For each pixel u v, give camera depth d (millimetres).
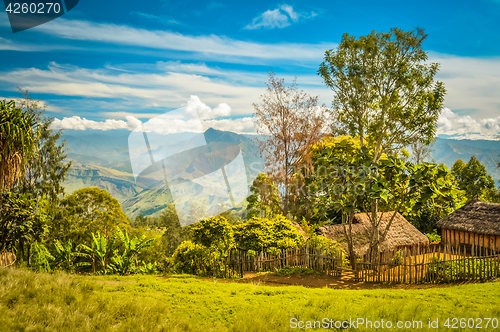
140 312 6520
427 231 32375
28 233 19594
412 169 17219
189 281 12070
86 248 19484
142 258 30109
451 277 15367
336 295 10227
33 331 5016
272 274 17031
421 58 18578
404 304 8609
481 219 25297
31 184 32000
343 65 19938
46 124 33312
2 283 6688
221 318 7324
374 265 16312
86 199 34062
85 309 6094
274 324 6672
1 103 14586
